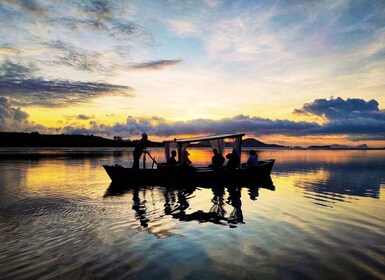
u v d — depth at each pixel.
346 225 9.16
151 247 7.29
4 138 180.50
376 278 5.60
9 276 5.74
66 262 6.38
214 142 21.91
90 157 52.03
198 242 7.64
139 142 19.28
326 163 38.75
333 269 6.00
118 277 5.68
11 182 19.08
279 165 35.19
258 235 8.21
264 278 5.64
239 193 15.52
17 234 8.29
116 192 15.76
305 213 10.81
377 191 15.74
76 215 10.53
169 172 19.27
